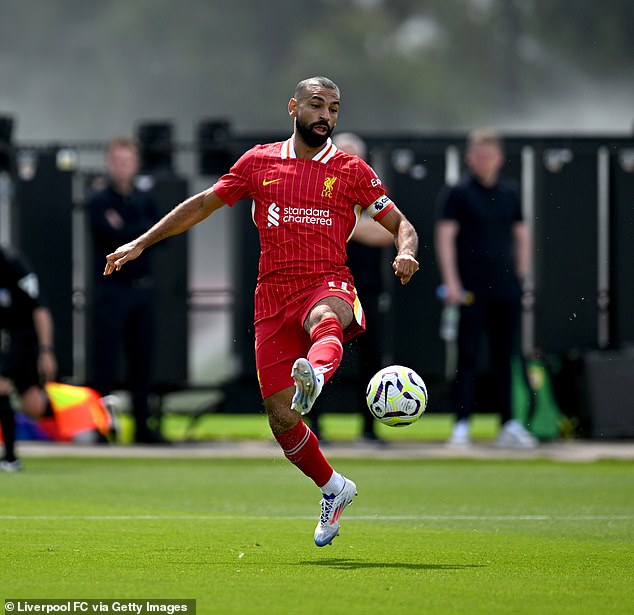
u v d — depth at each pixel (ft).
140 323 176.35
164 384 190.08
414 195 190.80
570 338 192.44
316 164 86.38
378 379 84.89
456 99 557.74
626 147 191.42
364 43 561.84
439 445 179.11
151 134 193.67
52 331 191.01
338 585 73.61
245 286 189.57
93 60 535.19
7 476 140.26
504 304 171.94
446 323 174.19
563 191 191.83
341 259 86.58
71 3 537.24
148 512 110.01
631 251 191.52
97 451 169.07
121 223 172.65
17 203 190.70
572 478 142.00
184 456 164.76
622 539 95.04
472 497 124.67
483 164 170.30
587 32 553.23
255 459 162.50
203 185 266.16
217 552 85.76
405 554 86.12
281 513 110.83
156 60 539.70
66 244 191.62
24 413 179.32
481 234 170.30
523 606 68.13
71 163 191.52
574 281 192.34
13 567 78.64
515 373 182.09
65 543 88.99
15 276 147.23
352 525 103.30
